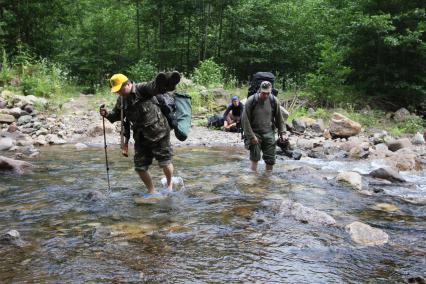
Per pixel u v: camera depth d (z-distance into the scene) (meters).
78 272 3.17
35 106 13.83
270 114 7.09
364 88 16.75
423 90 15.59
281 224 4.31
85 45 23.83
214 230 4.12
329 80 16.59
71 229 4.16
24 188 5.81
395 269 3.28
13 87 15.44
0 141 9.37
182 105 5.48
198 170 7.27
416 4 15.74
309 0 25.47
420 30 14.80
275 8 24.06
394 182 6.80
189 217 4.54
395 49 15.35
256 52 24.34
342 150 10.33
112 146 10.12
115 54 24.56
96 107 14.92
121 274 3.14
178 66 27.50
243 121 7.06
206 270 3.22
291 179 6.53
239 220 4.43
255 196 5.43
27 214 4.65
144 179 5.46
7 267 3.25
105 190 5.72
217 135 12.29
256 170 7.23
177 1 25.05
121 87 4.95
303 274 3.17
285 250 3.63
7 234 3.79
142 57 25.30
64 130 11.93
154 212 4.73
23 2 20.59
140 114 5.12
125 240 3.85
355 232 4.00
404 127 14.28
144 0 26.44
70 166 7.45
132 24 26.48
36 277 3.08
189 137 11.89
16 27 21.00
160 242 3.81
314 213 4.45
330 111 15.70
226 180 6.39
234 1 24.41
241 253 3.56
